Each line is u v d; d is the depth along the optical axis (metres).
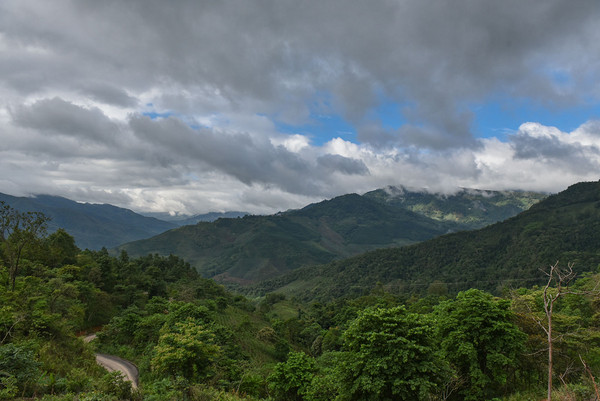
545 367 25.30
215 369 31.94
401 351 19.16
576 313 44.03
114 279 81.94
